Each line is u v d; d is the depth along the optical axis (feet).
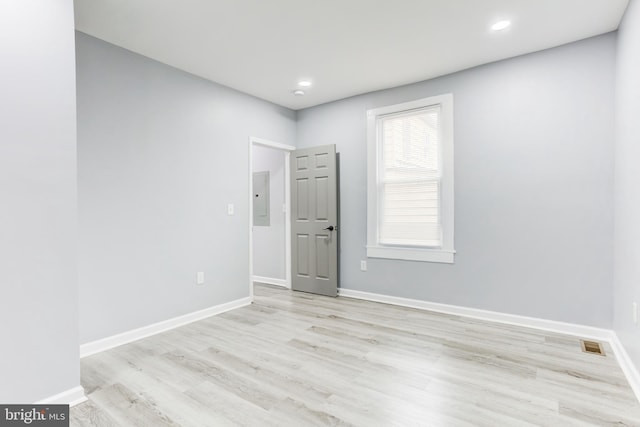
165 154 10.46
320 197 14.51
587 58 9.30
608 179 9.08
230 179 12.57
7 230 5.56
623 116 7.98
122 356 8.38
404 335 9.64
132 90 9.65
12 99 5.62
